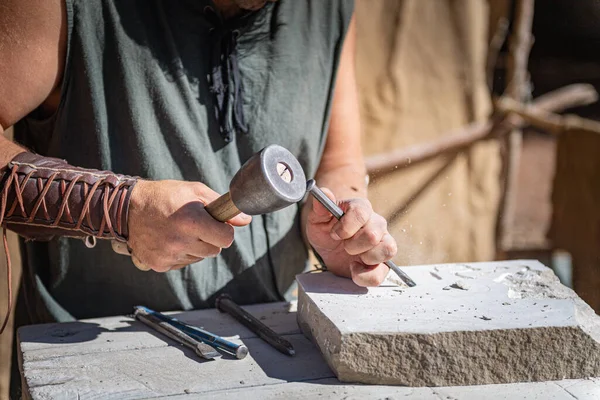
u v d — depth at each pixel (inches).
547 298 56.8
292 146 69.3
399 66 168.1
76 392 49.8
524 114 144.6
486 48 179.0
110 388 50.5
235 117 66.5
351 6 71.3
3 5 58.0
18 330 61.0
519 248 168.7
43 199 54.1
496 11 179.3
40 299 67.1
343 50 71.9
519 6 158.7
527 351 51.2
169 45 64.3
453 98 173.5
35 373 52.6
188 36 65.1
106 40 63.1
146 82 63.9
